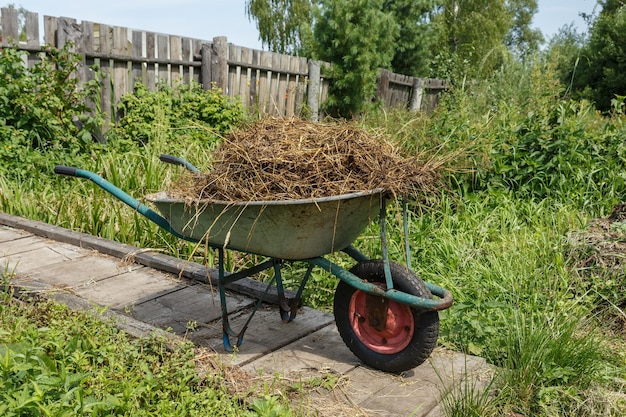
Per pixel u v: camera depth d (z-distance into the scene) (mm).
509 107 8008
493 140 6465
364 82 12547
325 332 3639
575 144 6199
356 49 12320
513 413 2951
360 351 3168
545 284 4199
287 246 2941
